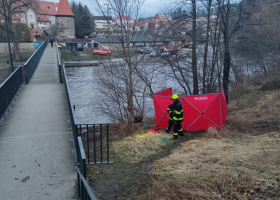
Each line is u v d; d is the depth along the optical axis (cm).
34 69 1714
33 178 516
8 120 809
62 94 1117
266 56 2212
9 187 486
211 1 1364
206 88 1666
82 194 405
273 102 1386
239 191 529
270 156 671
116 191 566
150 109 1563
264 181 555
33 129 744
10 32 4219
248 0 1563
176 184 573
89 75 3084
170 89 1179
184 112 985
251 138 881
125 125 1109
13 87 1016
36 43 5016
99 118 1473
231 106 1502
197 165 666
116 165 698
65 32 8331
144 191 564
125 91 1335
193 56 1409
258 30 2031
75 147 585
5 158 586
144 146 845
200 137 934
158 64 1548
